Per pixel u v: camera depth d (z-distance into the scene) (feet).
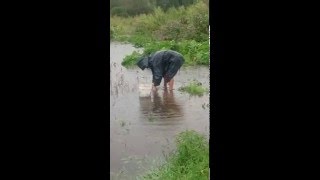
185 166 9.34
